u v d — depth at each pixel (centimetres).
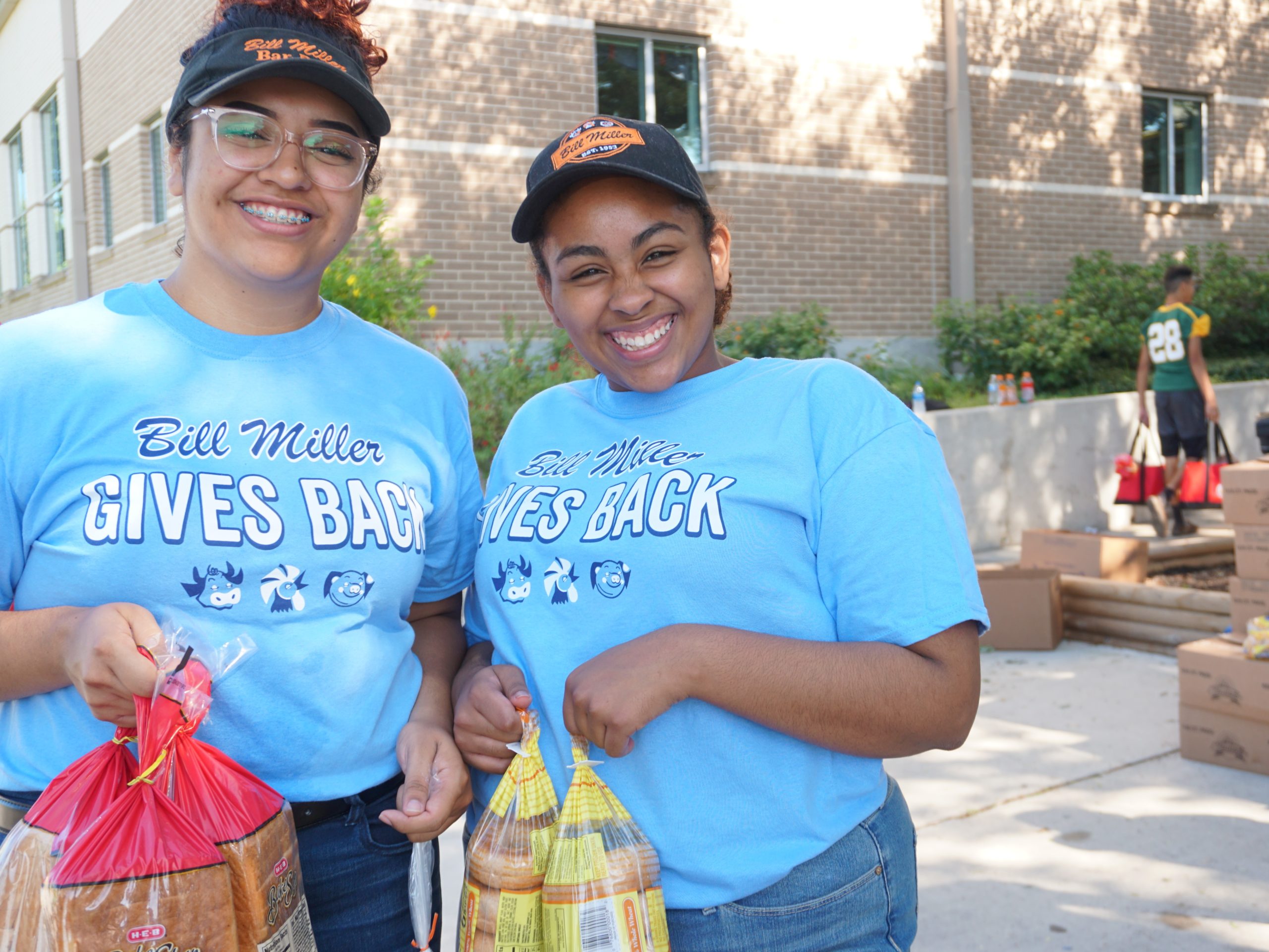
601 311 150
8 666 136
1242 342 1144
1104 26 1132
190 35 882
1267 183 1254
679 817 141
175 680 129
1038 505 809
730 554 141
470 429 180
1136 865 311
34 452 140
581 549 149
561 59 857
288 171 145
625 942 131
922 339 1027
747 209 948
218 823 129
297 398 152
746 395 151
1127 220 1158
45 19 1245
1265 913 281
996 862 317
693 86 938
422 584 179
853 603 140
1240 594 423
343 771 152
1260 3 1236
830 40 978
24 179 1483
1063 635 578
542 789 145
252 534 143
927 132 1031
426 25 806
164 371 146
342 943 158
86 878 119
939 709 136
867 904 144
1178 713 442
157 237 984
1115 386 972
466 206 824
